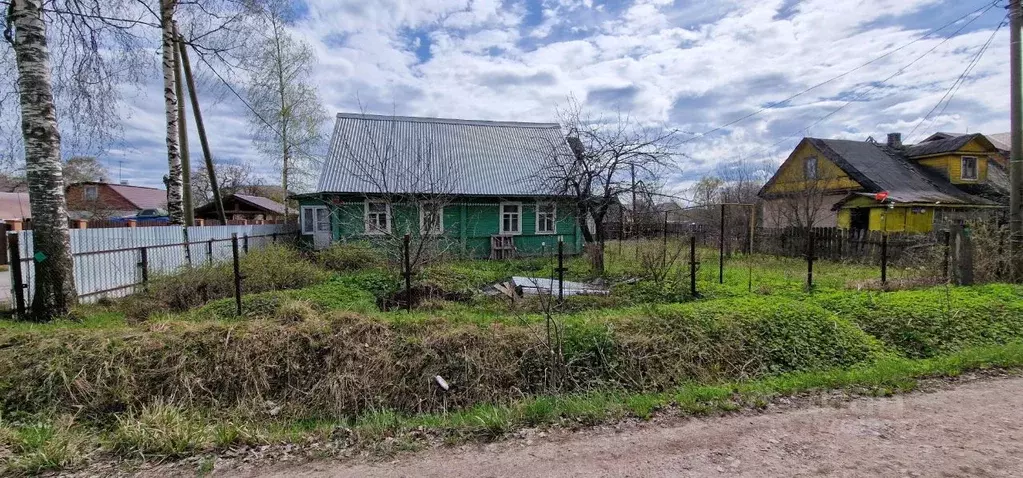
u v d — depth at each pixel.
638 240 15.35
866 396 4.02
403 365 5.02
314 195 17.95
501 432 3.42
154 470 3.02
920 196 20.47
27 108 6.38
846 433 3.29
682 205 17.73
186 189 15.32
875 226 20.38
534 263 13.49
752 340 5.67
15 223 10.08
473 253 16.75
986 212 19.38
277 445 3.32
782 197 23.92
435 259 10.53
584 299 8.00
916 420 3.50
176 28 13.23
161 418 3.67
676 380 5.14
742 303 6.61
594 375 5.11
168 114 12.69
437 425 3.64
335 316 5.65
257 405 4.63
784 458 2.94
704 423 3.52
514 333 5.43
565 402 4.11
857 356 5.64
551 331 5.45
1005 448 3.03
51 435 3.71
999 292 7.55
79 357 4.66
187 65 16.25
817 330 5.93
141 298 8.02
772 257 16.14
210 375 4.76
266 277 9.16
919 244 11.05
